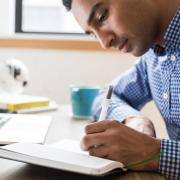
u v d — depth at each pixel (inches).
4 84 65.1
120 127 29.7
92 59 83.0
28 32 90.4
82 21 38.1
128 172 27.8
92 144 28.7
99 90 55.2
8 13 88.0
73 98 54.6
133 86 53.6
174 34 39.9
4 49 84.0
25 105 56.8
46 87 84.4
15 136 36.3
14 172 27.4
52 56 83.6
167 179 28.2
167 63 42.3
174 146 28.5
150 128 39.7
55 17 91.6
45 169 28.0
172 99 42.0
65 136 41.2
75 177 26.4
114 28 38.0
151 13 39.6
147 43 40.4
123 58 82.3
